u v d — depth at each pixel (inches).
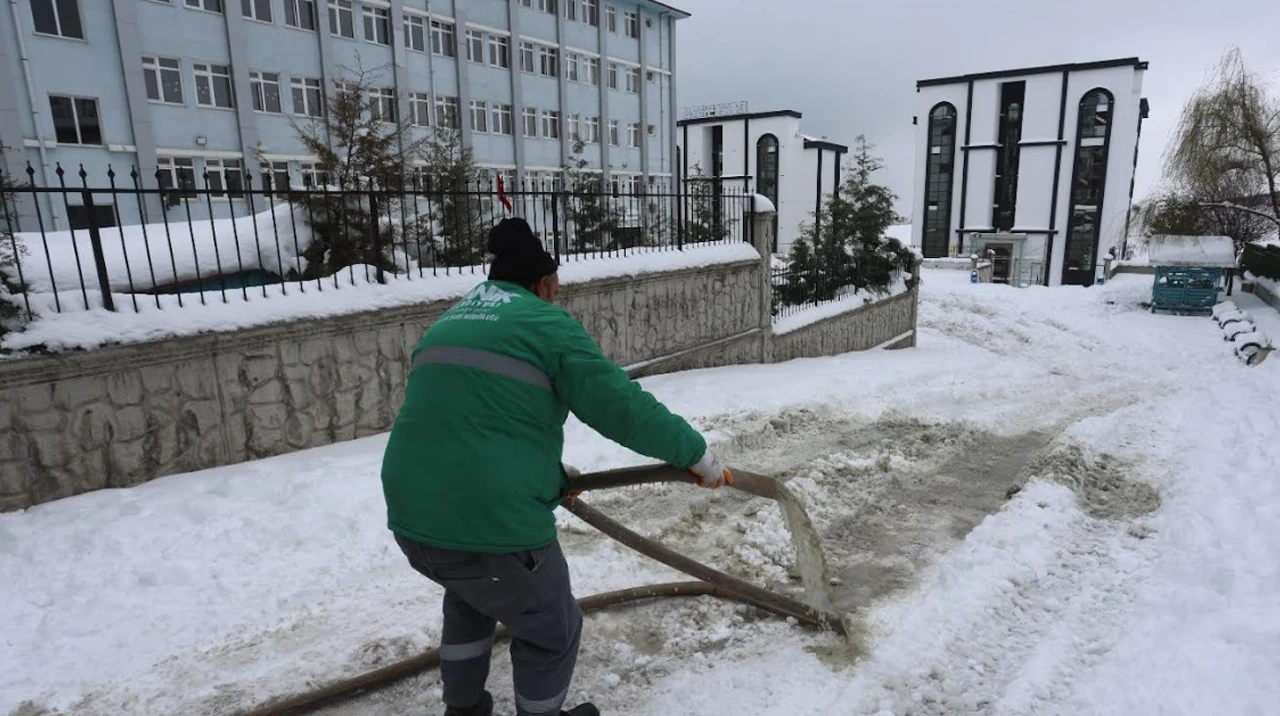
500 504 74.6
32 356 166.4
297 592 137.0
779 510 184.1
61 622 123.3
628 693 109.8
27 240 262.7
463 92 1068.5
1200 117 859.4
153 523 160.1
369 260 270.2
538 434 77.9
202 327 193.8
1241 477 200.7
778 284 530.0
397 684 111.9
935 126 2142.0
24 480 167.8
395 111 978.1
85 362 173.6
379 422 240.7
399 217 317.1
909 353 591.5
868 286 636.7
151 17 716.7
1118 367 548.1
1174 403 346.6
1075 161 1936.5
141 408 185.8
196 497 175.8
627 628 127.8
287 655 118.5
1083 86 1892.2
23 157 642.8
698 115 2573.8
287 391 215.6
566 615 84.0
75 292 184.5
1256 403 316.8
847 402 317.4
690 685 111.4
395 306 238.7
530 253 85.4
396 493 77.2
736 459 235.8
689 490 200.2
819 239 593.9
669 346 375.6
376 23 946.7
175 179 748.6
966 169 2095.2
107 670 112.6
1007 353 668.1
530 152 1205.7
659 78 1491.1
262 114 818.2
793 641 124.1
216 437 200.7
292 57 845.2
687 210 407.5
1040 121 1962.4
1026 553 158.9
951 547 167.6
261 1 813.2
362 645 121.5
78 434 175.6
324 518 165.0
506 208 288.0
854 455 237.9
